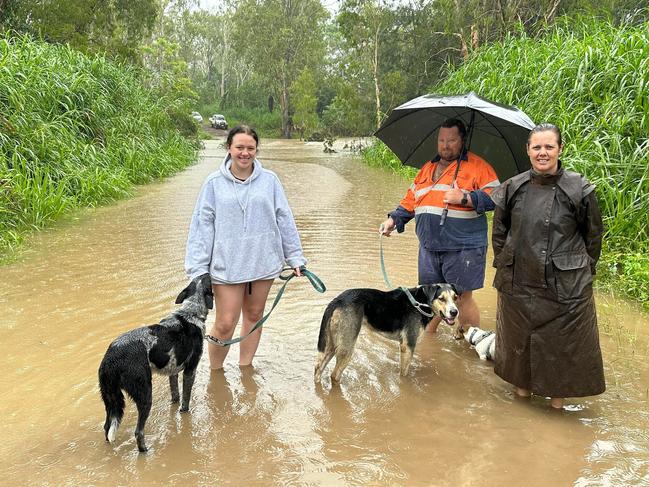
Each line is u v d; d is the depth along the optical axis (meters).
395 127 5.74
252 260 4.36
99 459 3.45
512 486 3.25
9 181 9.61
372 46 30.50
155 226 10.03
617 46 9.69
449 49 27.25
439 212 5.02
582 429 3.89
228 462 3.45
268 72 55.91
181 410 4.01
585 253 3.93
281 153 30.09
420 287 4.67
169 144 19.67
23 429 3.75
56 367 4.64
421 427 3.91
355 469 3.39
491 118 5.10
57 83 13.37
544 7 20.14
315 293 6.61
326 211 11.82
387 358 5.10
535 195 3.95
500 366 4.36
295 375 4.68
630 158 8.05
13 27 21.83
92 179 12.22
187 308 3.88
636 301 6.46
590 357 3.96
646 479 3.32
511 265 4.07
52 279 6.96
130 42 27.98
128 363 3.39
